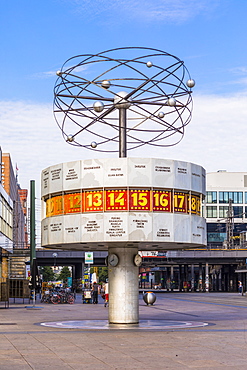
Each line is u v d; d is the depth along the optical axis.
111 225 23.30
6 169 126.94
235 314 34.62
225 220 151.62
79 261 99.88
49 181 25.22
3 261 63.19
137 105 25.52
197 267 139.00
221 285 127.56
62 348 16.88
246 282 105.25
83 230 23.73
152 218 23.50
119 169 23.52
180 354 15.65
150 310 39.03
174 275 145.00
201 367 13.48
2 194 60.94
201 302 52.84
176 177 24.14
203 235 25.48
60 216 24.55
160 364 13.94
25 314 34.00
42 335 20.56
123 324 24.59
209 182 153.75
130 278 24.77
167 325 25.00
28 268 69.19
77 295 80.12
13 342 18.38
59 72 24.58
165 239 23.61
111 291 24.91
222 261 104.06
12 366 13.58
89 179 23.75
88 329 22.95
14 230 138.62
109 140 27.75
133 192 23.50
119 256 24.84
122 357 15.09
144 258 102.38
